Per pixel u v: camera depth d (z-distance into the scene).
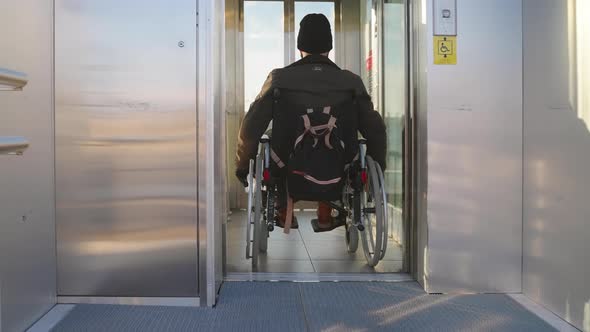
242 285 3.17
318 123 3.14
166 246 2.78
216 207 2.88
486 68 2.93
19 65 2.38
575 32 2.43
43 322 2.54
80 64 2.73
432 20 2.91
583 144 2.38
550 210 2.67
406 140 3.35
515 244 2.97
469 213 2.96
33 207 2.53
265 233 3.92
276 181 3.43
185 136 2.75
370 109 3.37
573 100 2.45
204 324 2.54
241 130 3.36
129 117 2.74
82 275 2.78
